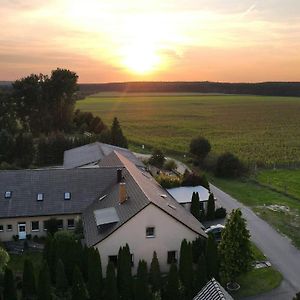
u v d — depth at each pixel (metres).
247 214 61.47
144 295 34.81
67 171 54.31
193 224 45.00
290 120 171.38
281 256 47.66
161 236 41.75
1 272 37.50
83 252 38.97
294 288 40.78
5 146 86.38
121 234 40.88
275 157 98.81
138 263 38.56
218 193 72.25
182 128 150.38
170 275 35.84
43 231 50.41
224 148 109.38
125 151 80.50
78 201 51.47
